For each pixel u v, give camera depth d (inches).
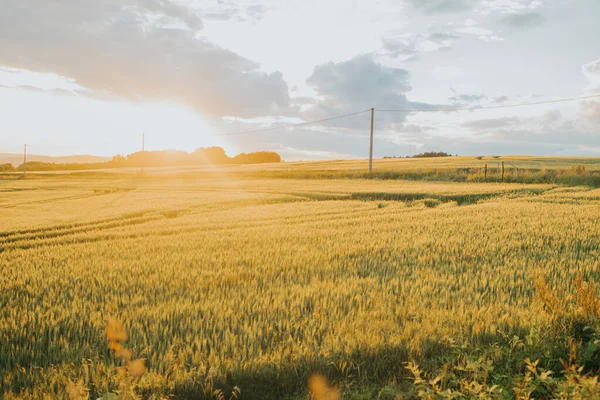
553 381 134.1
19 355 180.4
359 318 211.2
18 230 623.2
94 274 323.9
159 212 884.6
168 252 414.3
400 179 2095.2
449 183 1732.3
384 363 171.5
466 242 432.5
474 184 1625.2
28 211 1023.0
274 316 221.9
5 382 156.6
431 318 210.1
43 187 2140.7
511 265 326.6
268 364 166.2
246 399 154.6
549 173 1669.5
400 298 244.5
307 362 168.9
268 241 467.2
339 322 208.1
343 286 273.3
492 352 173.6
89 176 3412.9
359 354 177.3
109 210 942.4
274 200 1152.8
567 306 218.7
